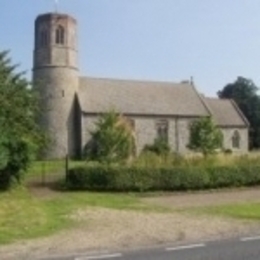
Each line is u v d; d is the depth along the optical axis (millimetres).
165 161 27344
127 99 56469
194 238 11789
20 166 24234
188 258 9414
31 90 28938
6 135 23594
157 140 54469
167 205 20078
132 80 59812
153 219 15258
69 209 18062
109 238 11844
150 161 27312
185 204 20422
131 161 27844
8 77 27062
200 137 49344
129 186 25438
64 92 53969
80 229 13305
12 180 24141
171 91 60781
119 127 39188
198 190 26141
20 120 26469
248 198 22594
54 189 25828
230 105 65312
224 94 86500
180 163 27328
